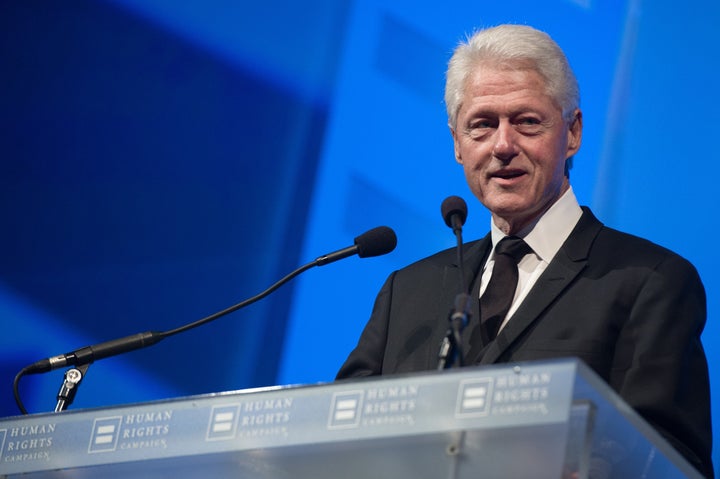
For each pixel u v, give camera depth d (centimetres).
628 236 870
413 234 1411
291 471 598
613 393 541
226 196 1518
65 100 1608
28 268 1547
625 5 1335
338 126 1488
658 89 1295
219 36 1579
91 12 1638
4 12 1656
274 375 1427
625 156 1290
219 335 1465
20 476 652
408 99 1459
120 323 1503
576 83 907
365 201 1446
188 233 1519
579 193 1295
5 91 1623
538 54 884
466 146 892
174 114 1569
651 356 764
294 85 1525
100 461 623
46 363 823
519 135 875
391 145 1452
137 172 1559
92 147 1583
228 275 1487
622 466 605
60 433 645
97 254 1538
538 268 869
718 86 1271
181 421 607
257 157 1519
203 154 1543
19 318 1527
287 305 1448
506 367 539
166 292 1502
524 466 544
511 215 886
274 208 1493
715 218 1236
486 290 864
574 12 1365
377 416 558
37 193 1577
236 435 588
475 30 1434
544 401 525
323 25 1534
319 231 1461
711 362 1184
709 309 1205
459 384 546
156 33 1608
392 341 890
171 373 1466
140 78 1595
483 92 881
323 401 574
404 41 1479
